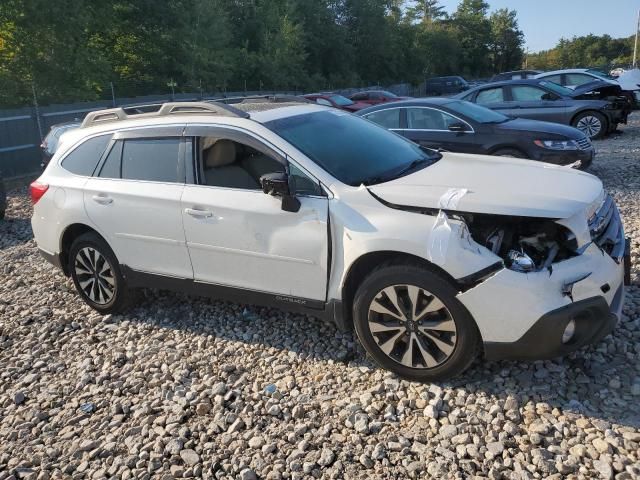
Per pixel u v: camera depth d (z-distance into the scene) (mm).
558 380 3514
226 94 31188
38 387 4172
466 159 4582
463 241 3322
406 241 3430
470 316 3381
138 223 4668
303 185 3934
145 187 4633
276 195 3904
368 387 3695
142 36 30750
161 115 4770
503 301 3250
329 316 3941
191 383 3990
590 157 8734
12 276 6723
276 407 3543
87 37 26000
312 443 3209
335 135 4441
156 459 3221
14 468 3295
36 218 5434
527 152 8531
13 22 21312
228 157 4277
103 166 4965
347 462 3037
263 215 4020
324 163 3994
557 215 3277
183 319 5008
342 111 5117
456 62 80688
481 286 3275
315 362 4082
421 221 3461
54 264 5465
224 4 41938
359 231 3623
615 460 2809
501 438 3068
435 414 3316
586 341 3387
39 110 17188
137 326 4984
